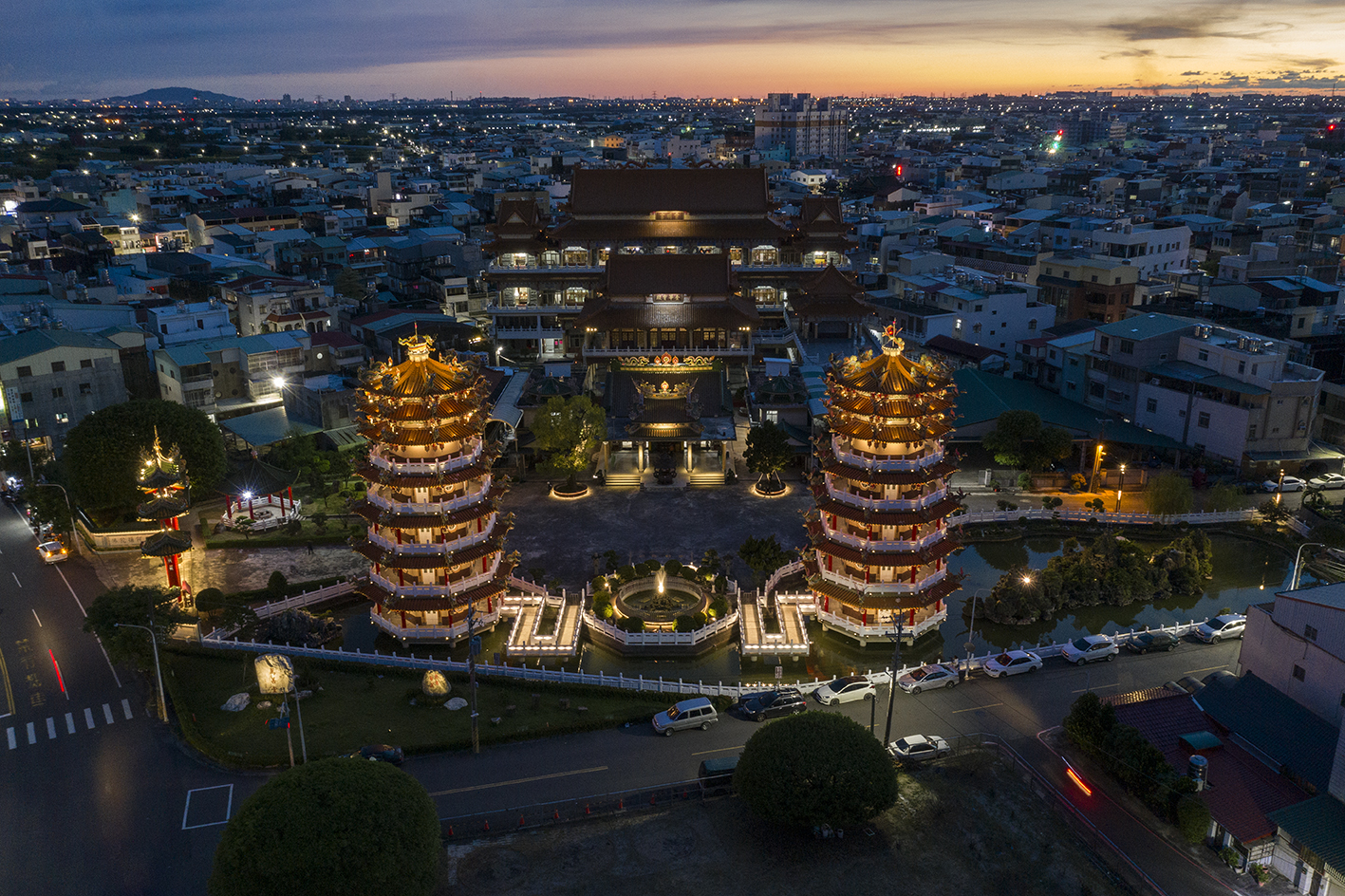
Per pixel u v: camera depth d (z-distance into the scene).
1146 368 122.06
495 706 71.06
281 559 97.69
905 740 63.47
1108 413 127.69
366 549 81.25
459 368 82.25
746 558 89.12
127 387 136.75
